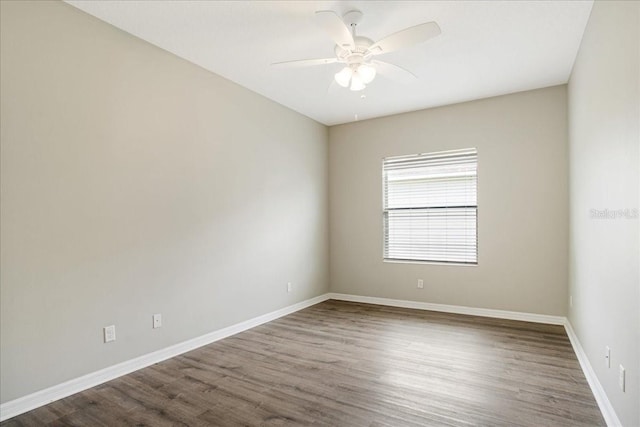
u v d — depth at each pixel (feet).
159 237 9.74
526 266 13.30
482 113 14.05
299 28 8.92
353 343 11.01
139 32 9.07
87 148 8.20
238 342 11.19
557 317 12.80
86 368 8.12
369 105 14.73
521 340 11.10
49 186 7.54
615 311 6.31
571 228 11.59
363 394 7.75
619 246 6.07
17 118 7.09
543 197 13.03
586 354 8.98
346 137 17.16
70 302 7.86
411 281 15.52
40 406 7.32
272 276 13.88
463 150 14.53
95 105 8.38
